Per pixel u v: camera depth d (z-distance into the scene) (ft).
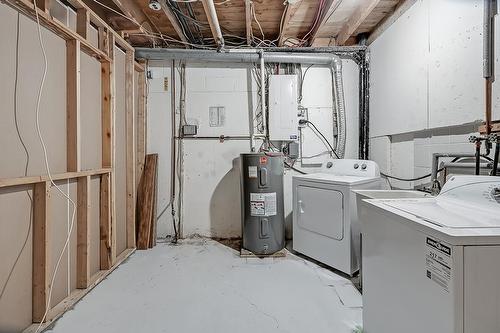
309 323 5.62
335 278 7.59
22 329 5.28
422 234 3.25
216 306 6.25
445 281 2.90
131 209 9.71
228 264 8.60
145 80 10.77
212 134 11.08
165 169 11.06
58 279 6.28
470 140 5.48
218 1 8.49
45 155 5.72
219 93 11.05
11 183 4.81
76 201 6.92
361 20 8.94
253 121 11.08
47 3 5.63
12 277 5.07
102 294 6.80
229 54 10.30
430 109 7.18
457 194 4.49
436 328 3.04
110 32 8.09
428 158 7.66
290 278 7.61
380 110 9.79
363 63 10.66
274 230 9.31
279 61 10.52
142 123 10.60
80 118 7.00
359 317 5.81
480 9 5.63
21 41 5.22
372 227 4.52
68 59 6.49
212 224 11.15
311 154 11.12
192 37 10.50
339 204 7.79
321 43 11.10
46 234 5.60
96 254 7.85
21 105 5.22
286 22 9.11
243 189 9.50
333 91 11.10
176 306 6.26
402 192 6.33
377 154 10.05
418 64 7.66
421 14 7.50
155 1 7.62
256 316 5.87
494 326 2.79
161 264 8.63
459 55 6.19
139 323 5.65
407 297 3.57
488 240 2.78
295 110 10.60
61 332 5.37
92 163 7.62
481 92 5.64
